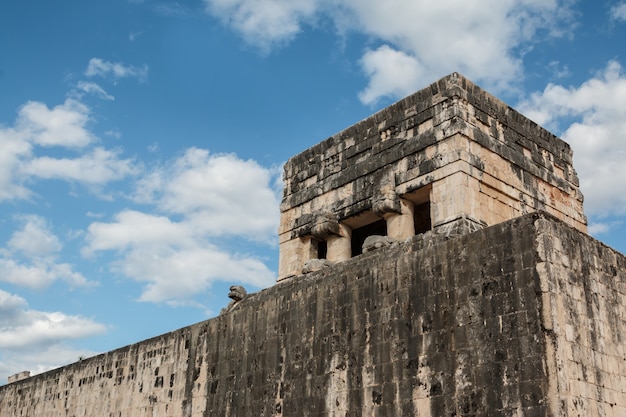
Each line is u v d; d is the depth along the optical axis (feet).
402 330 66.44
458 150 82.69
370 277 71.56
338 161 98.32
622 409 58.18
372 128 95.09
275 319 81.41
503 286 59.62
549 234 58.95
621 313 63.10
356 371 69.36
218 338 89.15
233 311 88.58
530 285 57.82
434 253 66.23
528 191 89.81
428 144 86.28
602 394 56.85
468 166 82.74
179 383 93.25
